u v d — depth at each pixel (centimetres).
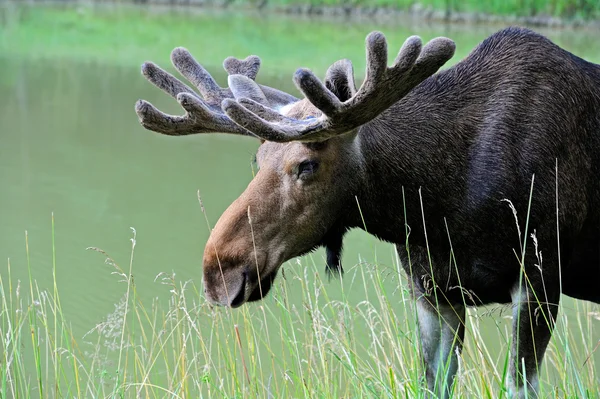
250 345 1084
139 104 920
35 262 1845
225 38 5188
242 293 913
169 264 1827
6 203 2244
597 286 1062
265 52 4456
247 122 866
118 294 1664
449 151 964
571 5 4991
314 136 885
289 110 966
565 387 971
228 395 1056
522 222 959
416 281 1034
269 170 924
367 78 862
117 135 3017
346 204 948
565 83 981
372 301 1543
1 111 3444
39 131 3097
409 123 968
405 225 969
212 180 2436
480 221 964
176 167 2566
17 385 1049
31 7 7144
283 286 1144
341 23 5703
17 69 4416
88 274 1769
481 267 991
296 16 6256
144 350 1152
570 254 1008
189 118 929
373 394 982
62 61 4694
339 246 981
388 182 956
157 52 4947
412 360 1055
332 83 935
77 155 2748
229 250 909
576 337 1420
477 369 1018
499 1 5259
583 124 991
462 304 1038
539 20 5053
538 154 956
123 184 2408
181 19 6228
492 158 958
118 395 1155
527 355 984
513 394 982
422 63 860
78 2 7531
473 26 5259
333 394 1041
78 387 1067
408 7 5772
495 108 973
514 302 991
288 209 920
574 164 980
